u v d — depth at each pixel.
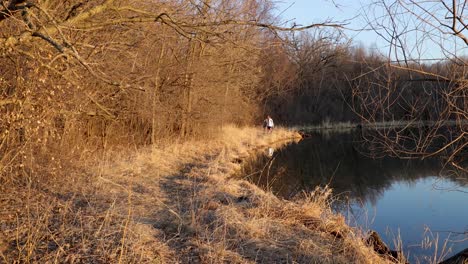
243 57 17.41
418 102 5.01
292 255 5.45
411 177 15.29
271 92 35.81
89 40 8.34
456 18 4.09
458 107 4.67
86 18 5.73
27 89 5.96
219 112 20.92
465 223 9.62
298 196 10.77
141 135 15.35
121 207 6.72
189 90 17.72
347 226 7.06
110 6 5.79
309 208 7.59
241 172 15.07
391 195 12.57
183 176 11.52
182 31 5.95
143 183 9.42
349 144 27.58
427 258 7.38
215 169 12.87
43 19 5.74
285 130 34.38
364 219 9.82
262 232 6.08
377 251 6.30
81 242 5.10
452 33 4.27
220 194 8.77
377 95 4.98
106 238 5.28
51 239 5.15
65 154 8.52
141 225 5.79
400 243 7.35
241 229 6.07
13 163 6.54
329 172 16.86
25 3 4.97
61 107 7.52
